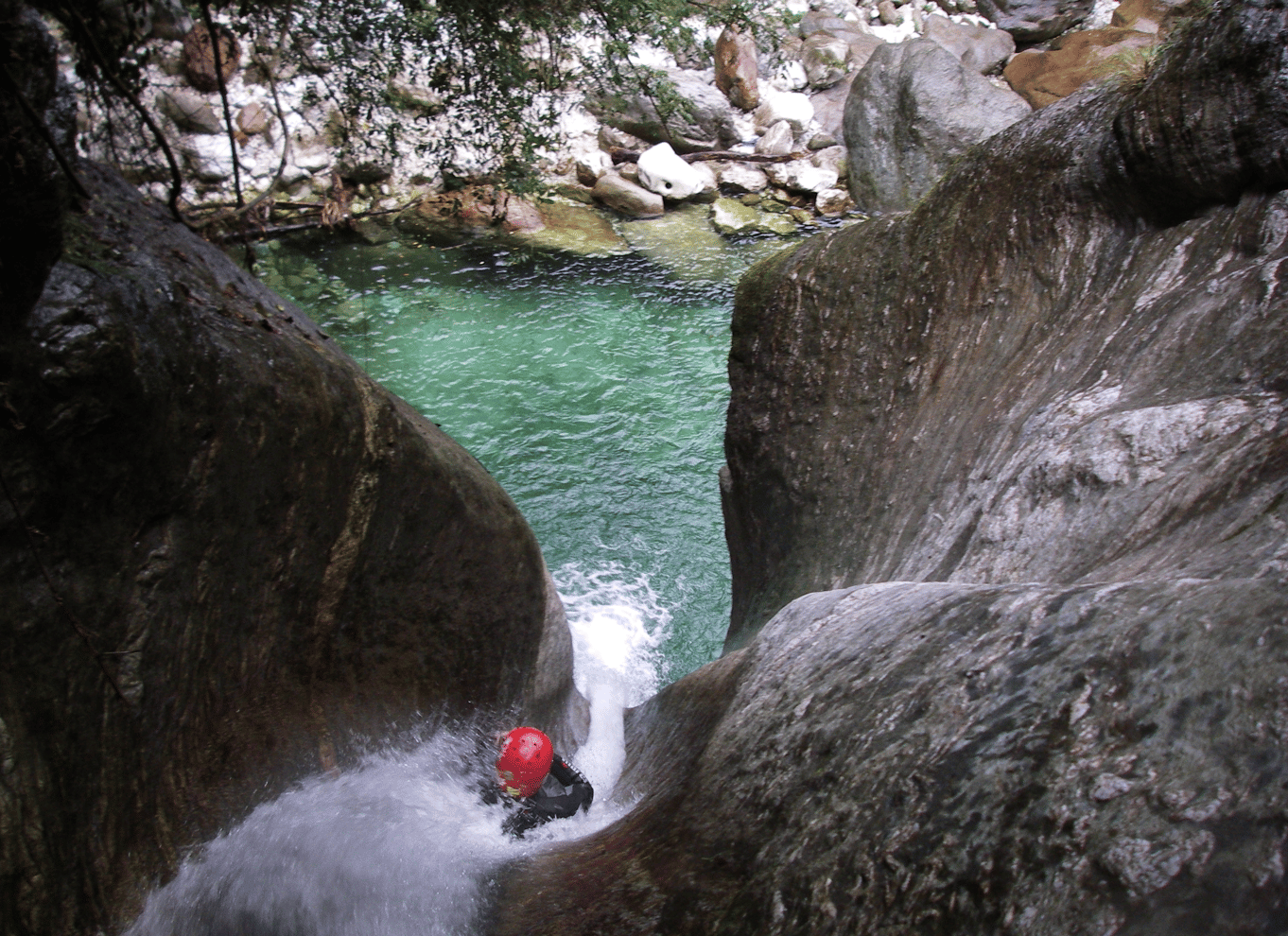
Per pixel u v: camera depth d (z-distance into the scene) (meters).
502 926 2.98
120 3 2.95
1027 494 3.69
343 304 12.19
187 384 2.71
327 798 3.26
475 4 7.14
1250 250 3.91
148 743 2.56
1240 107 3.99
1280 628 1.75
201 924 2.53
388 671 3.94
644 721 5.71
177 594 2.69
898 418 5.33
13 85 1.92
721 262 14.18
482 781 4.35
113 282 2.55
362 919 2.97
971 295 5.27
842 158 16.16
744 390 6.56
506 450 10.36
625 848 3.22
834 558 5.15
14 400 2.17
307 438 3.26
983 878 1.77
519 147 8.41
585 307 12.80
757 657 3.90
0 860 1.94
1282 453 2.86
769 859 2.34
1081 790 1.76
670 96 9.49
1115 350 4.10
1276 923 1.33
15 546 2.20
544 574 5.20
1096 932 1.51
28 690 2.15
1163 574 2.57
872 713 2.48
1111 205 4.71
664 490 10.03
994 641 2.38
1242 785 1.55
